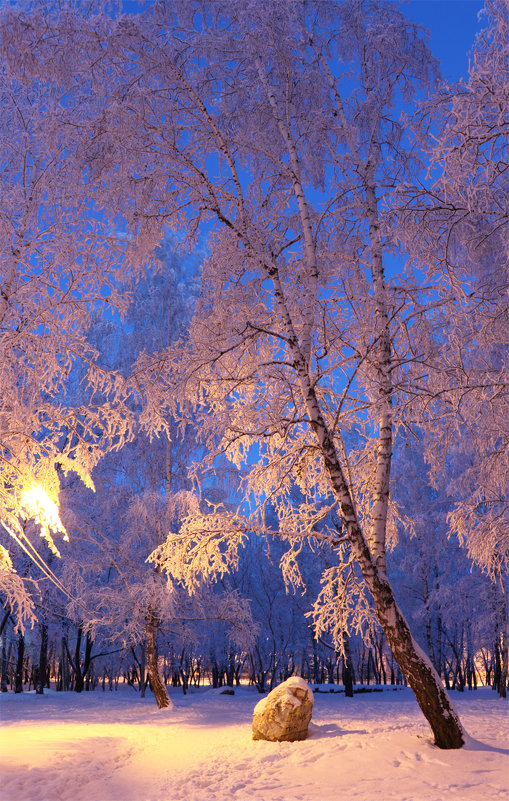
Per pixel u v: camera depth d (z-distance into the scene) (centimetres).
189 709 2022
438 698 918
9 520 1170
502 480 1242
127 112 1036
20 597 1224
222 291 1112
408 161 1260
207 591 2355
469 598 2841
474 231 1048
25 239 1236
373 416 1174
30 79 1107
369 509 1194
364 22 1238
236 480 1886
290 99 1220
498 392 1030
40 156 1320
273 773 873
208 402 1119
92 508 2700
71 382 2652
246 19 1147
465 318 991
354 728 1166
